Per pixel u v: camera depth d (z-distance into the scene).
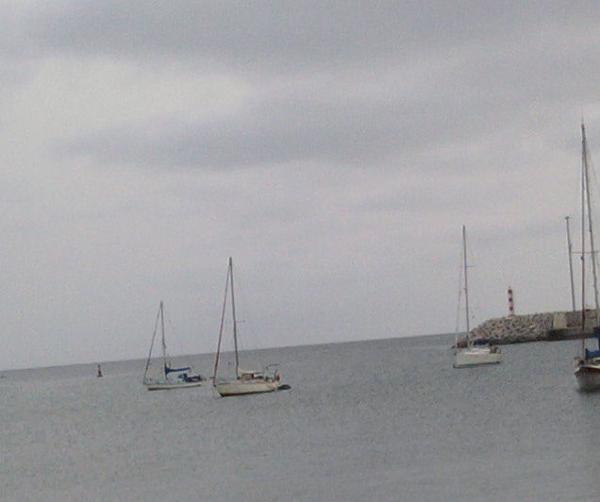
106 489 49.72
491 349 145.88
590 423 59.19
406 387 110.50
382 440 59.38
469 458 48.88
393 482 43.75
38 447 76.31
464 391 96.56
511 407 73.81
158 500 44.59
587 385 76.75
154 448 67.12
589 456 46.62
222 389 113.12
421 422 68.69
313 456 54.38
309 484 44.97
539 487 40.03
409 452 52.78
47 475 57.72
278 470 50.09
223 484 47.19
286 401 100.31
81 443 76.69
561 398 77.00
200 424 82.12
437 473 45.16
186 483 48.78
